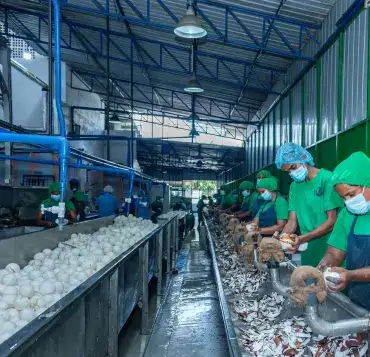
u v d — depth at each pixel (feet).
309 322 5.67
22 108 38.58
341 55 19.71
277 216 13.46
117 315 10.18
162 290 21.61
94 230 17.65
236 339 7.64
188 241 45.60
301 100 27.78
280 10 22.79
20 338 4.64
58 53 9.11
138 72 43.50
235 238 13.69
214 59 33.68
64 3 23.73
